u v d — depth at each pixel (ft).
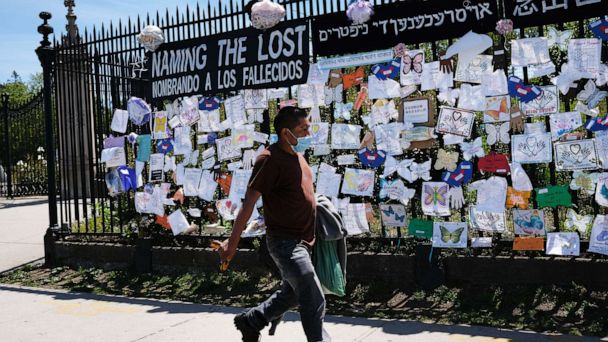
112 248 24.49
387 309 17.42
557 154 17.46
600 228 16.88
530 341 14.23
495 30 18.06
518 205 17.95
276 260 12.42
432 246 18.66
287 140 12.50
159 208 23.95
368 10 19.35
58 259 25.86
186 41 23.52
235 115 22.47
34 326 17.60
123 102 25.62
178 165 23.80
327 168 20.67
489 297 17.20
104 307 19.48
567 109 17.49
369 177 20.01
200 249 22.57
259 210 21.99
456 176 18.75
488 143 18.38
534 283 17.43
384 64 19.65
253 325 13.00
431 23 18.85
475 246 18.28
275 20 20.98
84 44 26.12
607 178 16.84
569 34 17.40
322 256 12.89
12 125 58.18
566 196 17.28
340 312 17.53
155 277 22.70
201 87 23.16
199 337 15.93
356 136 20.11
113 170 25.30
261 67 21.81
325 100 20.61
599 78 16.93
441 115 18.80
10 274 24.95
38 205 47.11
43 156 60.08
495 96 18.16
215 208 23.16
